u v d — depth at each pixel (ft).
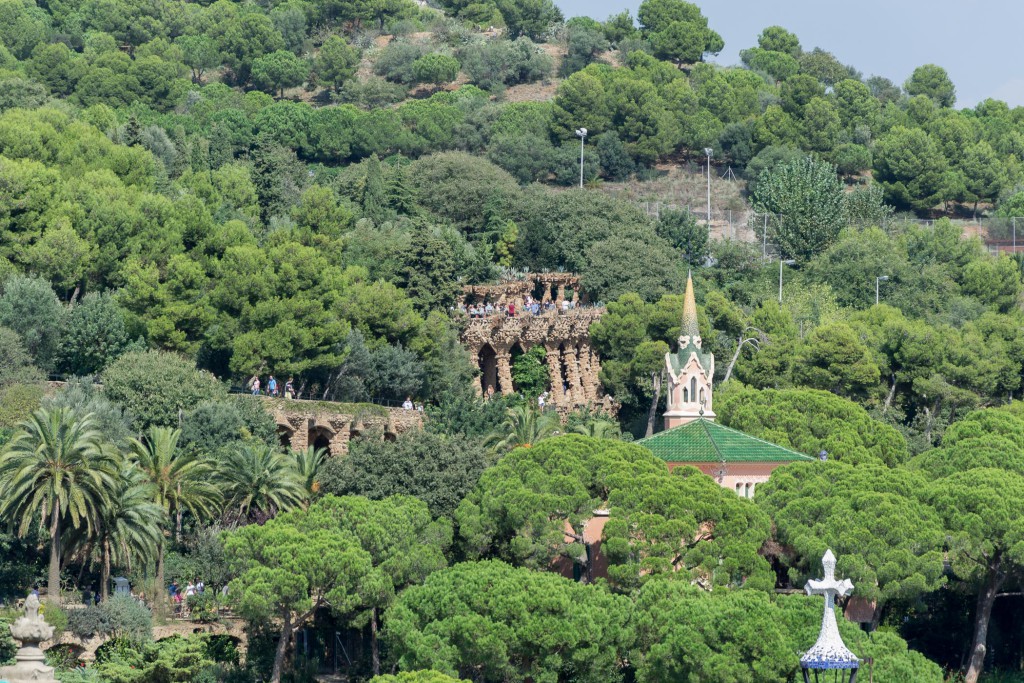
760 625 546.26
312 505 643.45
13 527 637.71
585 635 561.02
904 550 629.10
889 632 590.14
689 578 614.75
